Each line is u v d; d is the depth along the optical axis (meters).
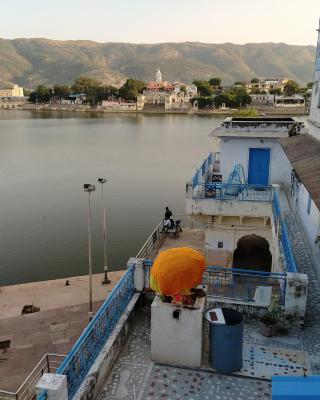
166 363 8.02
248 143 19.28
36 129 131.50
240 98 177.00
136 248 34.03
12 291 25.50
